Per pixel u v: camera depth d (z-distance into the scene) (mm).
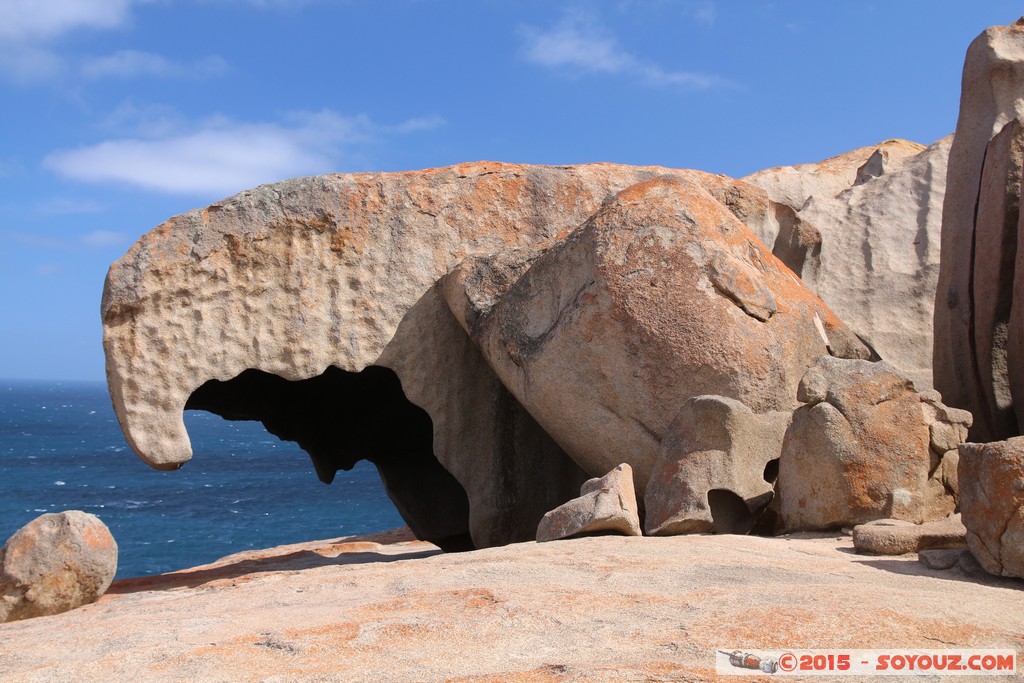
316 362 7961
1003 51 7902
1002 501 3936
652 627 3084
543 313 7227
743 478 5699
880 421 5406
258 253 7859
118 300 7434
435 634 3150
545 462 8562
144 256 7535
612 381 6629
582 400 6793
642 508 6715
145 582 6668
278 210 7957
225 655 3004
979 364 7617
